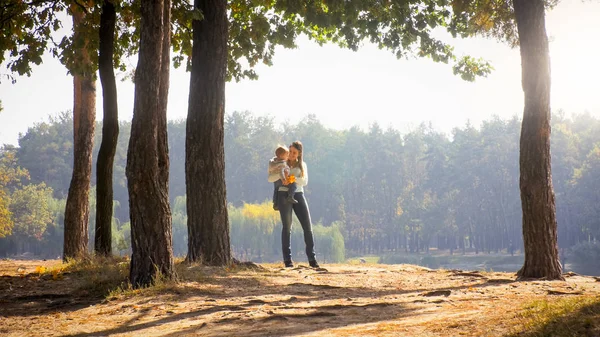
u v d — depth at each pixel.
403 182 148.25
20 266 15.41
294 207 12.67
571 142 128.62
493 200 125.00
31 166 162.75
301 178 12.54
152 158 9.11
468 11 16.12
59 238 125.56
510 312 5.24
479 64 17.95
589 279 10.47
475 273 11.14
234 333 5.50
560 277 10.42
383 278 10.32
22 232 116.06
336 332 5.18
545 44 10.95
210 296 8.04
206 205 11.86
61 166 165.12
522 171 10.81
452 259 121.44
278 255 119.94
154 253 8.98
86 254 13.50
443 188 134.12
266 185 162.50
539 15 10.99
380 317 5.91
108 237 13.91
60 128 178.88
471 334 4.57
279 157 12.55
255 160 163.00
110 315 7.12
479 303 6.43
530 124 10.80
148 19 9.19
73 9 16.36
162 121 9.62
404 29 17.70
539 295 7.11
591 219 108.50
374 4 17.03
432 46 17.77
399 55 18.00
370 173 148.25
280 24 18.36
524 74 11.00
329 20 17.33
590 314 4.41
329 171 154.88
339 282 9.58
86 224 16.73
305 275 10.40
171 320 6.46
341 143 164.50
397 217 139.75
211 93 12.18
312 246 12.57
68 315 7.32
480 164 128.00
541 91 10.80
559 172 124.31
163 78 9.80
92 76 16.84
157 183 9.16
